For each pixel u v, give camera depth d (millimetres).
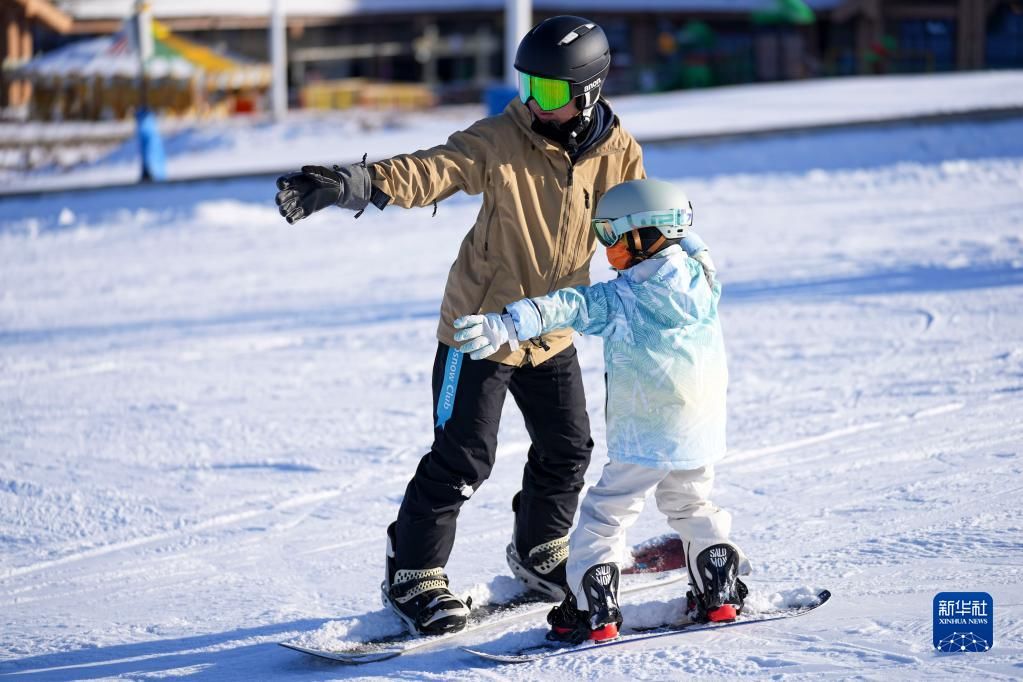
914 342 24734
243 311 35375
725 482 16875
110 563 15586
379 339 29625
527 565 13148
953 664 10102
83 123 125125
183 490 18500
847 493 15898
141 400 24781
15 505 18125
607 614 11391
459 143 11719
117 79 125000
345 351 28500
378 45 145500
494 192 11789
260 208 58281
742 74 136875
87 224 57094
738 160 61188
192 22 137750
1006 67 136875
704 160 61656
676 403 11227
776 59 138875
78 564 15625
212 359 28656
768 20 136750
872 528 14359
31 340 33062
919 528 14156
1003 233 38812
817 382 22156
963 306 27828
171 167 87812
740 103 89688
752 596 12008
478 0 138375
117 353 30219
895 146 60812
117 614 13742
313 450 20266
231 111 131000
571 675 10742
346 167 10961
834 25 145000
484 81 144250
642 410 11281
